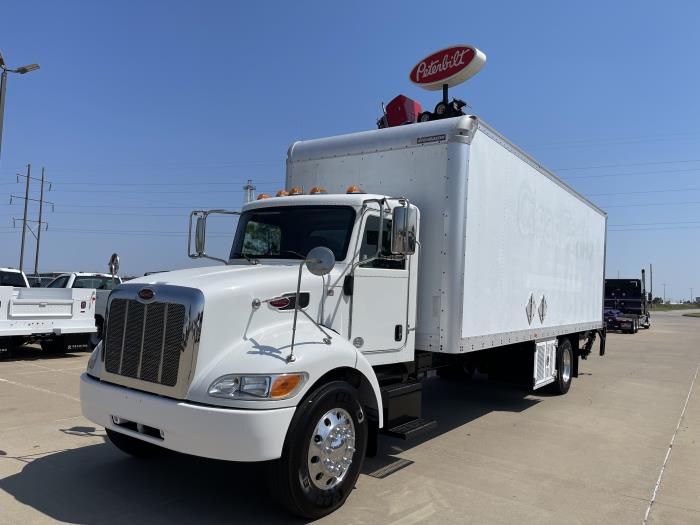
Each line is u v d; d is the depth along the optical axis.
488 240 6.33
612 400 9.30
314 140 6.72
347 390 4.28
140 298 4.19
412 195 5.84
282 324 4.36
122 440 5.05
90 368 4.59
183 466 5.17
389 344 5.27
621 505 4.62
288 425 3.81
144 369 4.08
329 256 3.90
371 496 4.61
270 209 5.56
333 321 4.73
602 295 12.11
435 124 5.82
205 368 3.88
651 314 63.38
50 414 6.90
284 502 3.93
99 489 4.56
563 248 9.20
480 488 4.89
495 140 6.46
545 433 6.93
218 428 3.64
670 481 5.23
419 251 5.74
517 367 8.23
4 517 3.97
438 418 7.62
